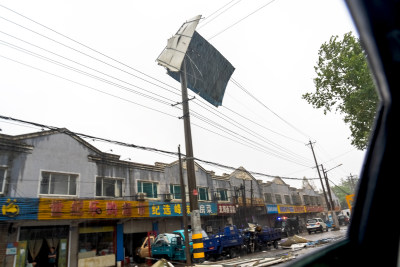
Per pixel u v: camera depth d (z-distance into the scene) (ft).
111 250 59.77
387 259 2.17
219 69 58.90
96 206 54.95
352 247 2.36
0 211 43.24
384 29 1.98
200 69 54.19
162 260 32.45
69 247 52.75
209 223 82.38
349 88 50.55
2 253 44.50
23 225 47.42
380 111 2.33
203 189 86.58
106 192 61.16
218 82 58.29
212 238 50.80
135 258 63.36
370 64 2.19
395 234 2.21
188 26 51.78
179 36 49.65
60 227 53.06
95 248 57.11
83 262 53.88
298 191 145.07
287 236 93.30
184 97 43.73
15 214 44.68
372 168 2.46
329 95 53.78
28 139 51.37
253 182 111.14
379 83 2.22
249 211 96.78
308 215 144.46
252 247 59.21
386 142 2.29
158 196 71.26
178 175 79.10
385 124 2.28
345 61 48.75
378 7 1.97
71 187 55.57
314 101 56.13
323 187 114.32
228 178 98.43
